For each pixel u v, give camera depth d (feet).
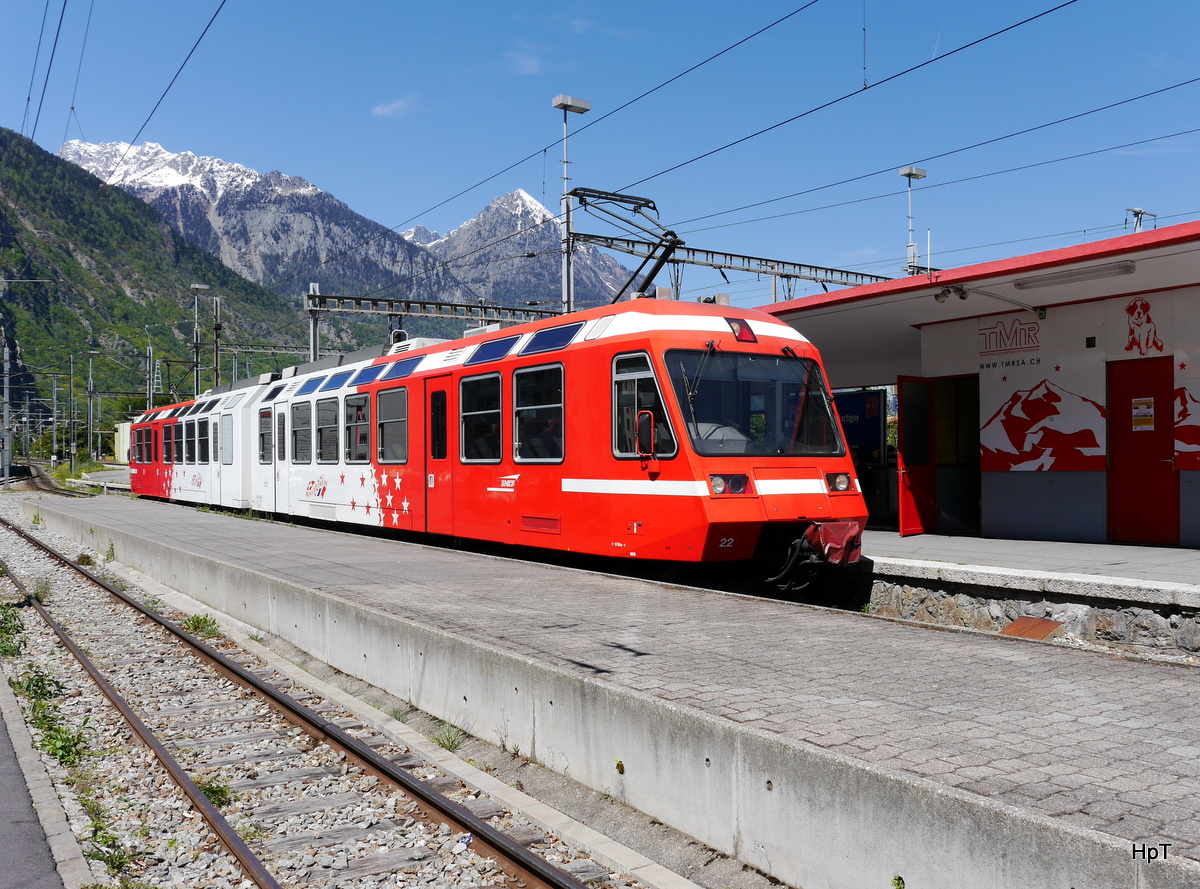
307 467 68.39
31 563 67.10
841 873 14.11
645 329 37.58
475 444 47.96
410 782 19.83
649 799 17.80
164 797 20.62
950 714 17.67
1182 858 10.87
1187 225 34.65
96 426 374.22
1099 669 21.67
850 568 37.81
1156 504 42.88
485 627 27.37
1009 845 12.10
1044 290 43.11
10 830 18.16
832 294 47.29
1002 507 48.52
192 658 35.32
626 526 37.73
